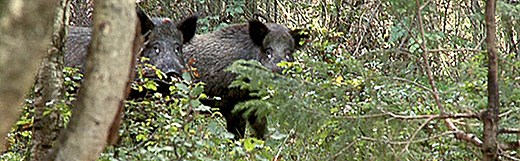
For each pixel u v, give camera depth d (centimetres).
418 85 660
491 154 600
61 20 738
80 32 1325
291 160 873
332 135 715
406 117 645
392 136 648
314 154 738
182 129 786
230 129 1419
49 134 720
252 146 779
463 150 712
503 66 653
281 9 2016
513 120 637
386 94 761
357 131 663
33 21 302
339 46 1695
